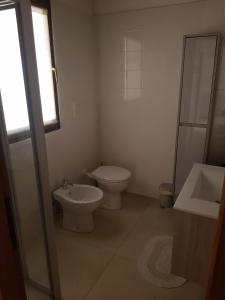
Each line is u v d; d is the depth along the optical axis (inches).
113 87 120.1
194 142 105.1
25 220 51.5
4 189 28.6
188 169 109.0
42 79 92.9
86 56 112.7
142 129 119.5
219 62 96.4
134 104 117.7
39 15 87.1
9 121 44.7
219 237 24.9
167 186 118.0
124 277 77.9
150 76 110.7
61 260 85.1
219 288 26.1
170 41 102.9
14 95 44.9
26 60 42.5
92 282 76.3
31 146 48.6
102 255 87.3
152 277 77.7
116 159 131.0
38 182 51.3
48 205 54.3
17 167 47.4
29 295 56.2
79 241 94.5
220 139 104.8
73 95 108.0
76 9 102.5
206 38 92.6
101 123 128.9
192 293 72.1
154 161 121.3
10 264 30.1
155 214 111.7
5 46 42.6
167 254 87.0
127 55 112.5
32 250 55.3
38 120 46.9
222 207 24.5
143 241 94.0
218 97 100.4
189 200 73.0
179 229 70.7
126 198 126.1
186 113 103.5
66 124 106.3
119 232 99.4
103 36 115.0
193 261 71.9
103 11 111.0
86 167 124.1
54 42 94.1
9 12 40.7
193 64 97.2
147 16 104.0
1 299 30.0
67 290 73.4
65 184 103.0
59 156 105.0
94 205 92.6
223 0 90.7
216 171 93.2
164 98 110.5
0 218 28.1
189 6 96.3
